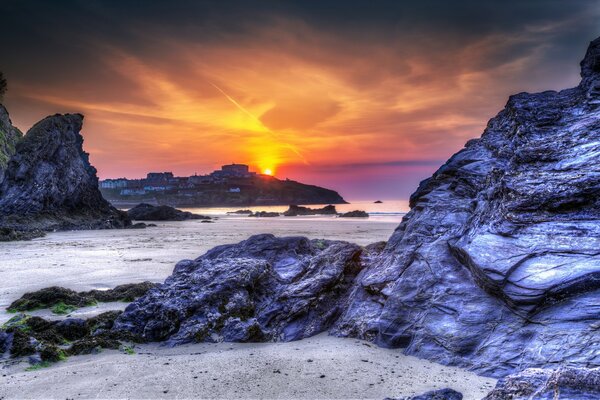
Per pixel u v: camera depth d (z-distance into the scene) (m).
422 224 12.69
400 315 10.14
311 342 10.66
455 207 12.73
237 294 12.09
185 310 11.38
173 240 38.44
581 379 4.27
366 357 9.27
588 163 10.05
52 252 28.83
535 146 11.37
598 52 13.23
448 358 8.59
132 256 26.53
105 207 67.75
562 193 9.52
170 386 7.93
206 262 14.79
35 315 13.25
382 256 13.50
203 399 7.39
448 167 14.52
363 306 11.54
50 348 9.51
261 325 11.45
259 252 16.20
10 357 9.38
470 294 9.51
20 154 54.62
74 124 64.19
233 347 10.33
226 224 66.81
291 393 7.60
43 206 55.41
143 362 9.26
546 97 14.17
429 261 10.93
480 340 8.50
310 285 12.43
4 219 49.53
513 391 4.70
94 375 8.48
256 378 8.30
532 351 7.68
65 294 14.62
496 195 10.93
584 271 8.02
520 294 8.31
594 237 8.58
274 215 102.00
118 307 14.30
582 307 7.78
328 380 8.12
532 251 8.86
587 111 12.30
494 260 9.02
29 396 7.49
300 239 17.20
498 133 14.77
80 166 63.75
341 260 13.65
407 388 7.61
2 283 18.00
